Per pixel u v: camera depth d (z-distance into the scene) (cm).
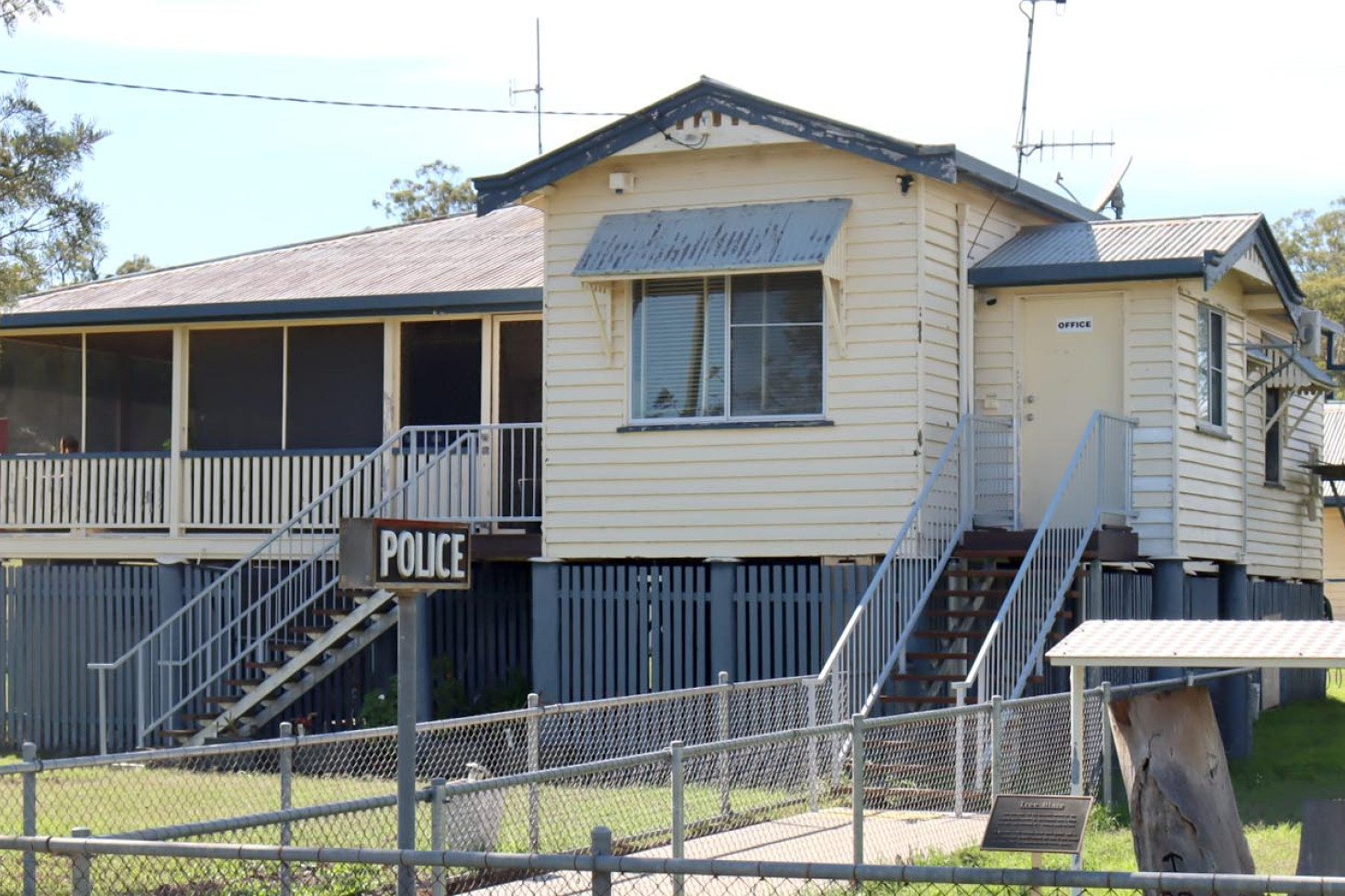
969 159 2164
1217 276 2228
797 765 1791
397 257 2891
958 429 2188
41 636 2536
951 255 2247
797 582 2155
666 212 2248
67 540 2630
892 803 1739
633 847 1434
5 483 2678
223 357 2719
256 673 2414
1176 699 1143
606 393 2264
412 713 850
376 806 985
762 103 2145
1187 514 2350
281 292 2655
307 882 1175
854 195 2181
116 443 2788
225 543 2533
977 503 2295
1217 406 2516
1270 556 2981
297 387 2681
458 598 2538
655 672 2203
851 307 2173
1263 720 2833
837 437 2166
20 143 2562
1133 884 680
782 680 1830
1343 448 4122
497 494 2388
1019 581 1922
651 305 2250
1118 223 2472
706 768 1802
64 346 2833
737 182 2225
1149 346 2302
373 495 2473
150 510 2600
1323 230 7875
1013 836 1035
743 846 1468
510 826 1468
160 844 785
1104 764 1738
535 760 1495
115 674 2470
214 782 1830
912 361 2145
